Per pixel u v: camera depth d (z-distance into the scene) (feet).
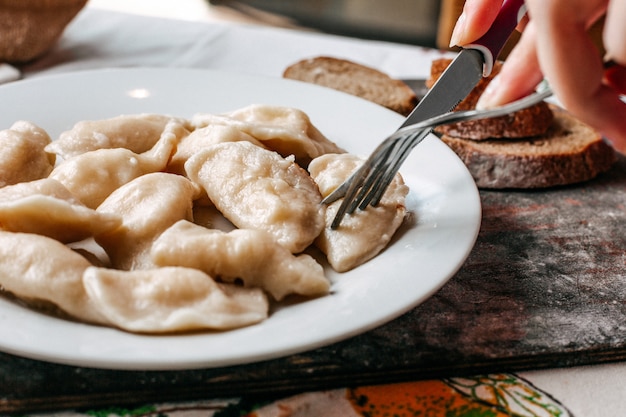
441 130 1.89
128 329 1.18
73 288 1.21
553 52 1.02
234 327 1.19
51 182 1.40
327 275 1.38
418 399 1.22
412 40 3.97
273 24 4.27
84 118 1.83
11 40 2.21
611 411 1.21
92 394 1.16
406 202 1.53
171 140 1.62
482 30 1.24
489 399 1.22
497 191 1.79
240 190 1.49
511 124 1.83
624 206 1.73
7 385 1.15
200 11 4.51
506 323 1.33
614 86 1.13
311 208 1.45
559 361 1.28
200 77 1.92
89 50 2.44
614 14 0.95
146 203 1.43
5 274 1.23
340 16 4.09
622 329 1.32
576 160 1.79
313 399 1.21
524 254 1.53
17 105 1.79
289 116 1.73
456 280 1.43
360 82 2.19
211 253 1.30
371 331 1.29
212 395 1.20
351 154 1.66
